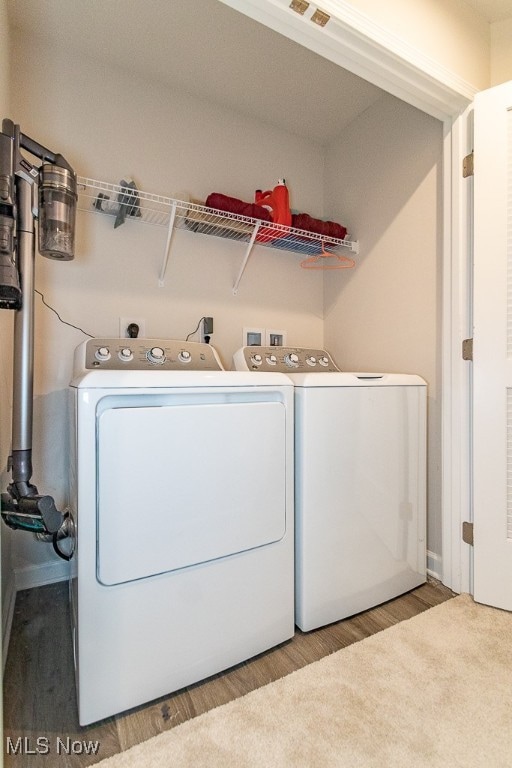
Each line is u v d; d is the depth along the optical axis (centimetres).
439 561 178
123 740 100
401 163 199
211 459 120
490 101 155
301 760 95
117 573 106
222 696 114
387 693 114
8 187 99
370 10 133
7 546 140
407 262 196
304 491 139
